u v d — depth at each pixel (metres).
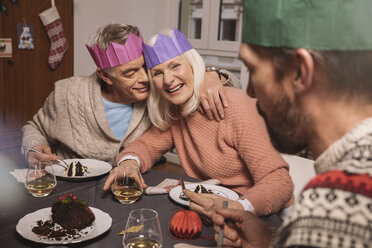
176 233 1.08
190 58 1.57
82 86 1.94
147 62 1.62
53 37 3.37
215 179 1.56
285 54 0.50
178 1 4.29
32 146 1.81
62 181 1.51
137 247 0.92
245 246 0.90
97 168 1.65
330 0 0.46
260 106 0.58
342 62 0.46
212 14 3.96
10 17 3.10
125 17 4.04
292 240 0.42
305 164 1.66
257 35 0.54
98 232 1.07
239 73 3.91
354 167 0.43
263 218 1.24
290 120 0.53
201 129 1.66
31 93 3.36
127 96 1.82
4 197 1.32
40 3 3.28
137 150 1.70
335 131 0.48
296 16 0.48
